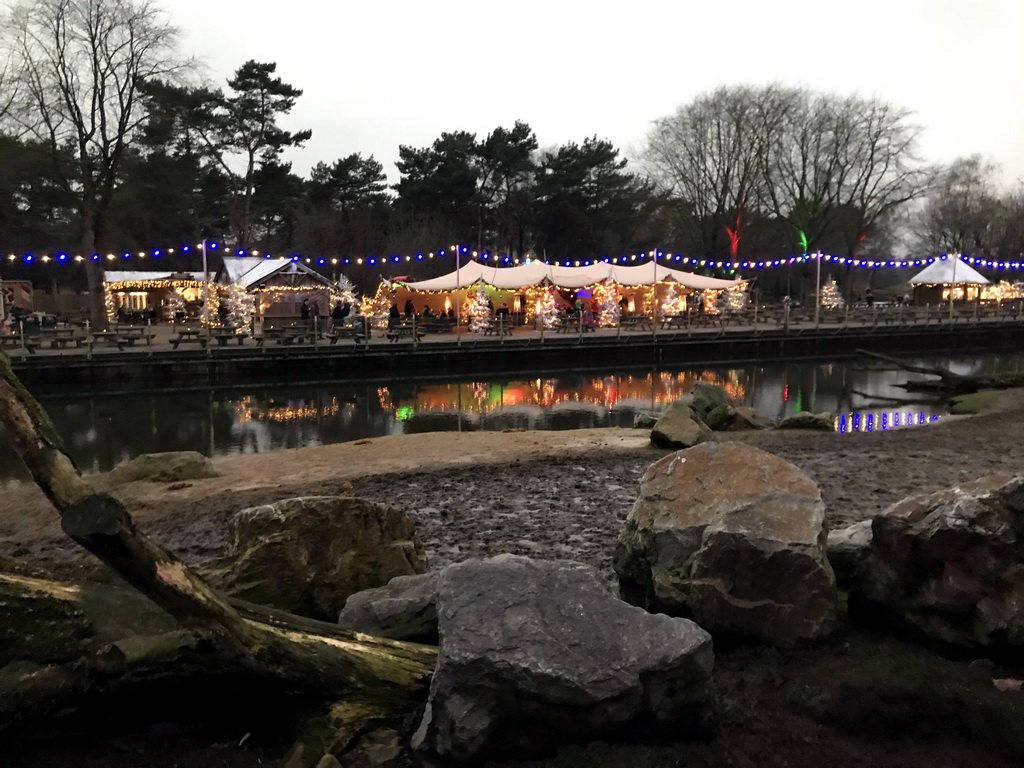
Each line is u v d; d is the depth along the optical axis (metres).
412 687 3.36
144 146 43.66
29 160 36.22
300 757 2.90
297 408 23.95
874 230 70.06
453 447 14.21
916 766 2.93
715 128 61.78
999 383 25.59
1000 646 3.48
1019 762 2.96
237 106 60.12
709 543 3.81
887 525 3.87
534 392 28.33
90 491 2.74
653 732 2.91
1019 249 74.44
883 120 58.41
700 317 45.62
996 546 3.57
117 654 3.01
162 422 20.89
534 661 2.78
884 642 3.74
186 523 8.45
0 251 43.00
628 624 3.00
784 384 30.27
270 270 38.78
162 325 46.44
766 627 3.71
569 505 8.95
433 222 65.31
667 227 72.50
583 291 48.31
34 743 2.98
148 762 2.99
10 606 3.00
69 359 27.48
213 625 2.96
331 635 3.46
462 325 42.75
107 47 37.03
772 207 64.38
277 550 4.37
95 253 38.22
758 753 2.93
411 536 5.22
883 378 32.44
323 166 69.69
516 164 69.81
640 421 17.44
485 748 2.79
